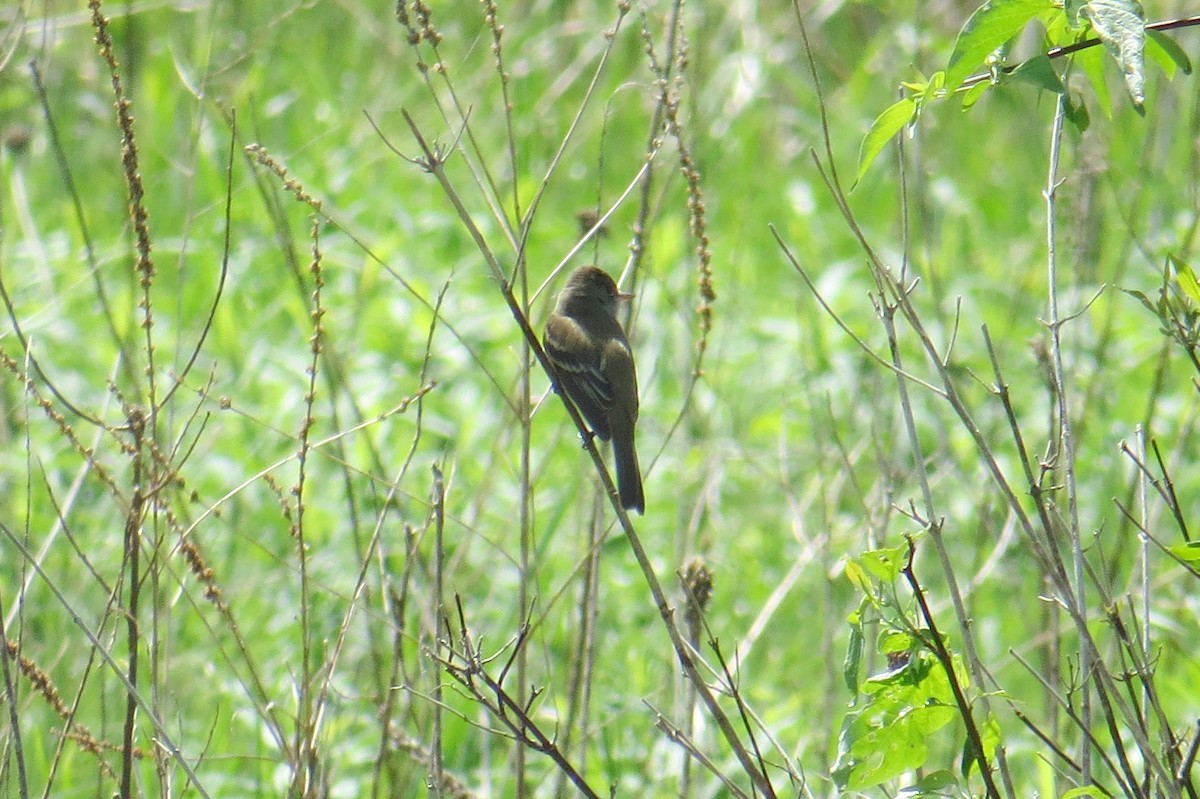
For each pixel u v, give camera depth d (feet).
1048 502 23.59
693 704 25.95
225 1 58.13
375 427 41.42
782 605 37.96
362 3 65.62
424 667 27.89
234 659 34.35
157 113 56.29
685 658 21.34
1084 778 20.39
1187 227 49.73
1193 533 38.40
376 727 31.53
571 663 31.40
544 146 57.67
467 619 34.42
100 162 56.44
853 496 40.11
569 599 35.45
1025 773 31.99
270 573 37.93
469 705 34.19
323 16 65.10
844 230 57.31
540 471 30.32
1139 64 17.38
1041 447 39.29
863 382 43.42
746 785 30.86
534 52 59.72
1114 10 17.87
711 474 35.27
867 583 19.75
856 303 50.85
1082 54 21.01
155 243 50.93
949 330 47.14
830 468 38.60
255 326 48.80
